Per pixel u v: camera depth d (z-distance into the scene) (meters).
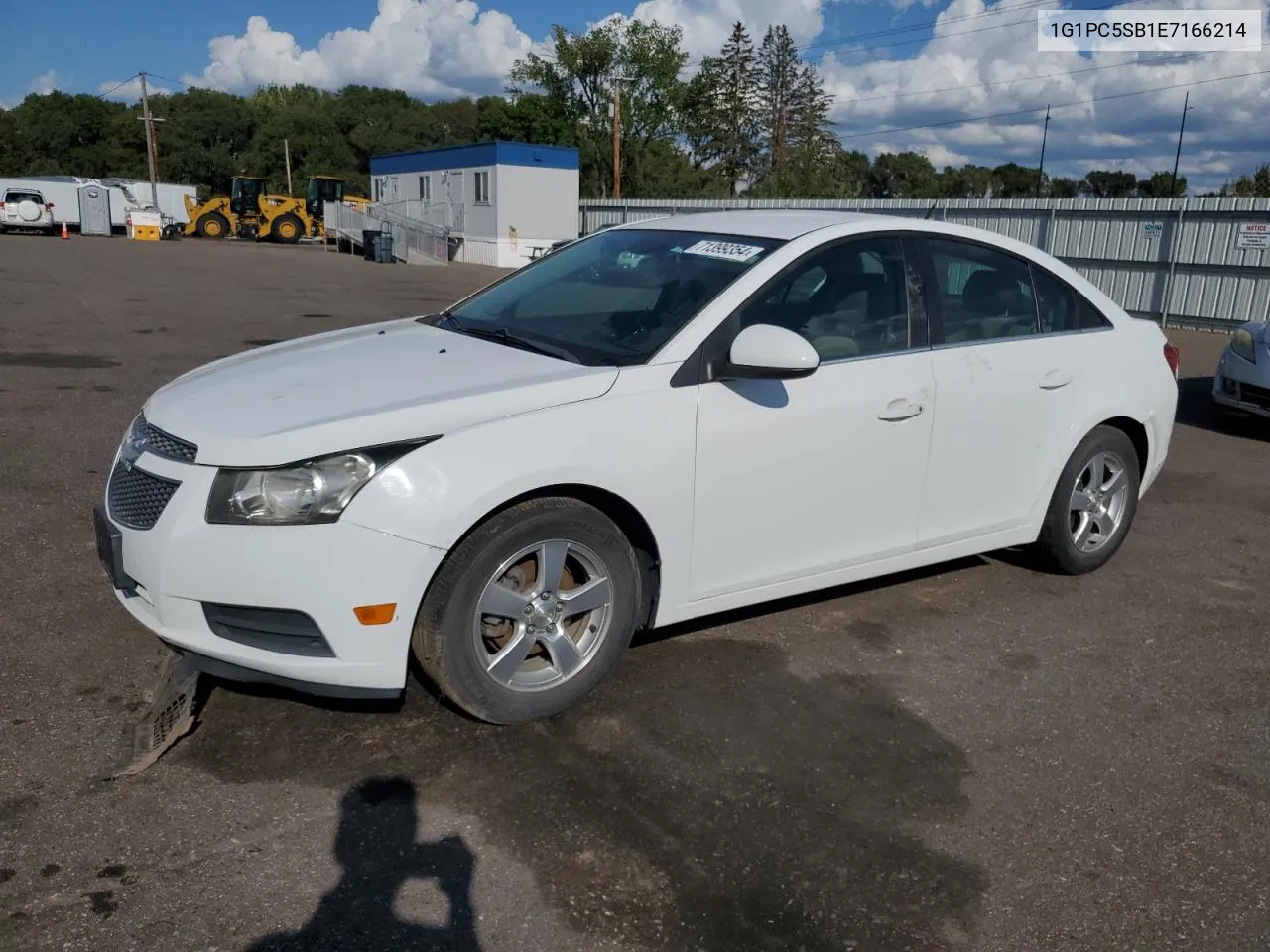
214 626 3.10
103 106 97.50
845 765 3.36
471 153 36.16
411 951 2.46
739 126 68.75
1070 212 19.83
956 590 4.93
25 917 2.49
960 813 3.13
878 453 4.07
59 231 47.84
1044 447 4.69
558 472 3.26
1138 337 5.10
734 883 2.76
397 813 2.97
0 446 6.74
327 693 3.12
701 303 3.77
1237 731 3.71
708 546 3.72
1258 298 16.98
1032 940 2.61
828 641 4.28
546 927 2.56
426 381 3.43
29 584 4.42
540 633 3.41
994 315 4.55
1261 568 5.48
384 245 33.84
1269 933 2.69
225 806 2.96
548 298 4.30
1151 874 2.90
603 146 57.19
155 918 2.51
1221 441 8.83
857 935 2.60
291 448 3.00
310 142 96.12
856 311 4.09
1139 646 4.40
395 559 3.03
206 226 46.59
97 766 3.12
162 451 3.21
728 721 3.58
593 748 3.37
